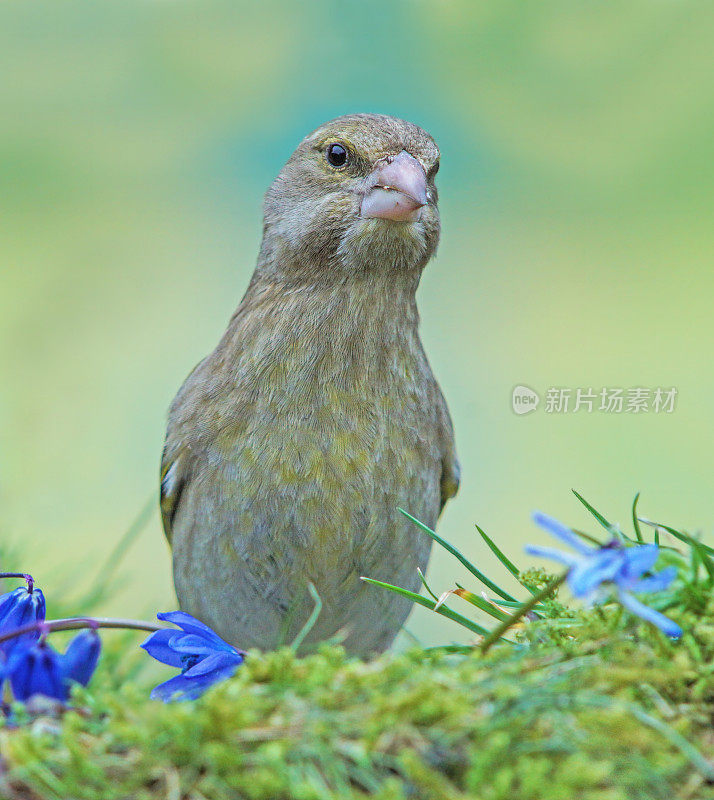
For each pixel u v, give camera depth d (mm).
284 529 2773
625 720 2658
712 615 2684
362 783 2643
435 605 2707
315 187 2783
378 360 2777
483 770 2574
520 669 2672
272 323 2779
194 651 2697
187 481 2789
